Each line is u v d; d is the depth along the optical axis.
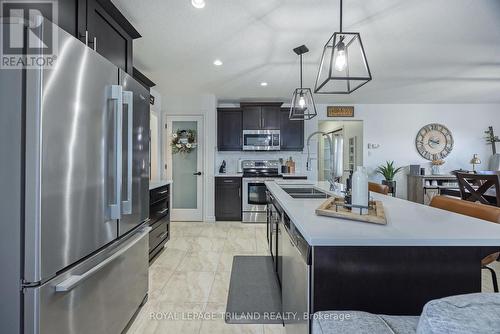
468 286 1.14
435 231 1.14
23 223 1.03
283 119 5.36
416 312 1.13
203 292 2.35
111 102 1.49
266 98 5.30
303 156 5.65
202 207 5.05
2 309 1.04
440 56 3.09
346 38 2.57
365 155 5.72
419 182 5.24
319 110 5.69
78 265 1.26
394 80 4.00
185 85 4.35
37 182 1.03
